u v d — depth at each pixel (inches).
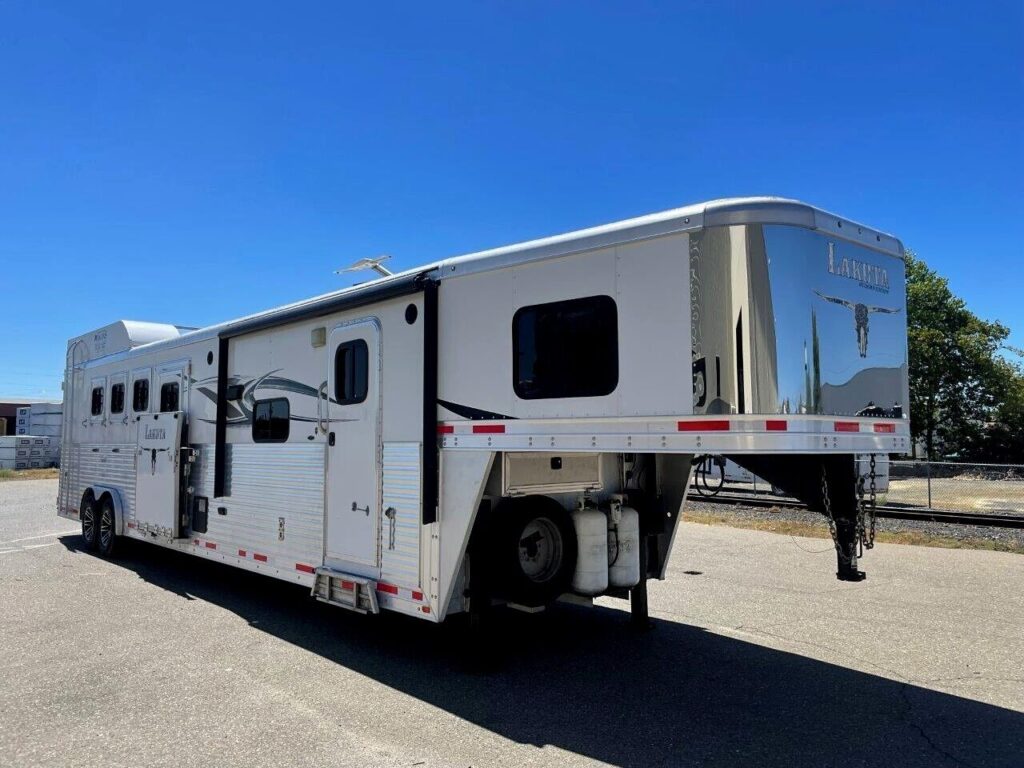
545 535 201.8
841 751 145.0
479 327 183.3
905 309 180.4
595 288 161.6
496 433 177.2
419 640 222.4
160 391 332.2
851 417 156.8
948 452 1240.2
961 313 1230.9
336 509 221.6
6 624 238.2
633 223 156.4
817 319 150.2
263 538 254.8
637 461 231.0
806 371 145.6
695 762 140.3
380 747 146.3
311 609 260.5
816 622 241.9
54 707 167.0
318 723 158.2
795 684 183.5
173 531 302.0
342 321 225.0
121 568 336.5
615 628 235.8
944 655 206.2
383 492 204.7
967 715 163.5
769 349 141.9
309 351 239.3
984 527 442.6
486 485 190.5
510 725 157.6
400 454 200.1
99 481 384.5
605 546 207.3
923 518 490.6
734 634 228.8
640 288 154.5
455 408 187.3
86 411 408.8
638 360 153.6
